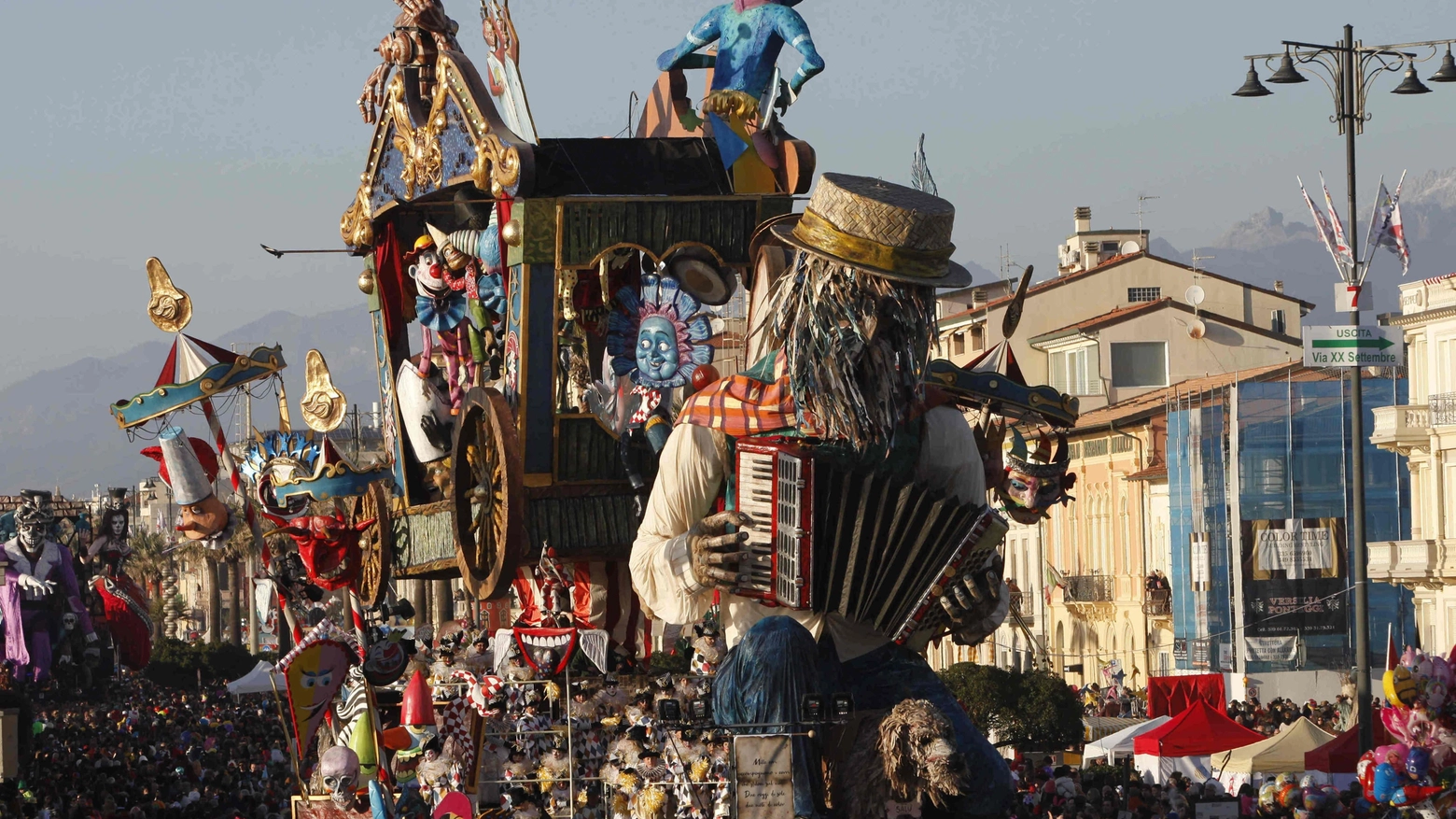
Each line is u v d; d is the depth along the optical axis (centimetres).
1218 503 7950
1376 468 7675
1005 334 1499
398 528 2014
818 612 1052
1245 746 4003
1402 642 7475
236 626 16188
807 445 1045
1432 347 7262
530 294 1590
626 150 1756
